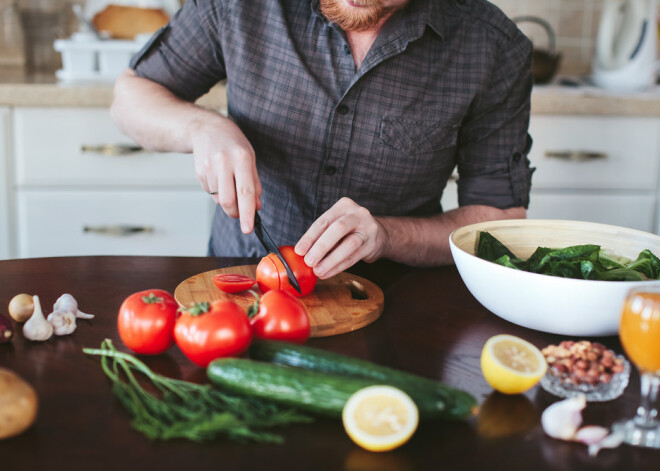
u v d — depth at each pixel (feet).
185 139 3.95
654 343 2.05
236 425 2.05
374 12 3.84
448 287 3.61
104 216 7.30
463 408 2.13
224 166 3.51
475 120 4.55
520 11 9.16
